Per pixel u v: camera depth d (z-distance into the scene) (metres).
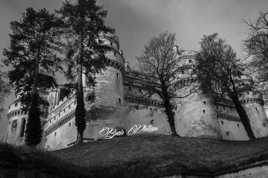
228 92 34.16
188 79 55.62
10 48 29.36
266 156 15.91
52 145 58.69
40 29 31.05
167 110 34.53
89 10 35.75
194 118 54.59
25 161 13.26
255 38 29.34
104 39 51.50
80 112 31.44
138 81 58.69
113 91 48.12
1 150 12.80
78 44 34.75
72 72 34.25
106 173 17.95
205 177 17.72
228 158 19.58
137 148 24.28
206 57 36.66
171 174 16.92
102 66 36.44
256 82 30.44
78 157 23.64
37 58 30.16
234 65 34.62
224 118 63.19
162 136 29.52
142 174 17.83
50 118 65.69
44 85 30.62
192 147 24.94
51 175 14.07
